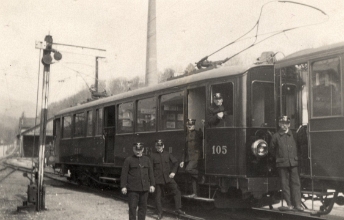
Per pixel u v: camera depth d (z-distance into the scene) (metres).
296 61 8.42
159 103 11.73
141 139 12.47
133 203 8.10
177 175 11.02
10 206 11.84
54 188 17.41
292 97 9.34
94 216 10.24
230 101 9.38
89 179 17.03
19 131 73.50
